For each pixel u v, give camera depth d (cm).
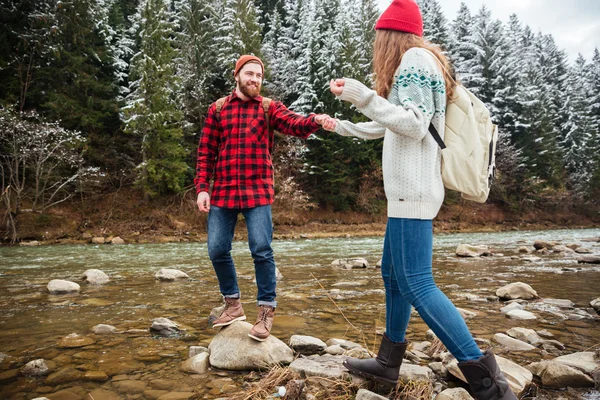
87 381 202
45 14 1839
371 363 192
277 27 3284
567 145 3994
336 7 3322
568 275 593
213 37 2541
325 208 2611
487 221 3073
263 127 247
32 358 237
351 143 2509
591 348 252
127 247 1291
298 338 250
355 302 405
